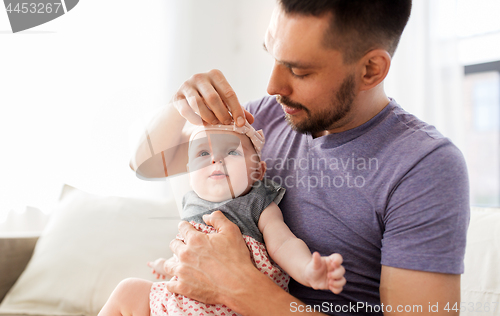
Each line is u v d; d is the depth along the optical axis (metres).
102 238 0.68
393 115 0.84
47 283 0.68
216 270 0.74
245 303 0.71
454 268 0.69
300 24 0.68
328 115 0.78
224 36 2.49
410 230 0.72
